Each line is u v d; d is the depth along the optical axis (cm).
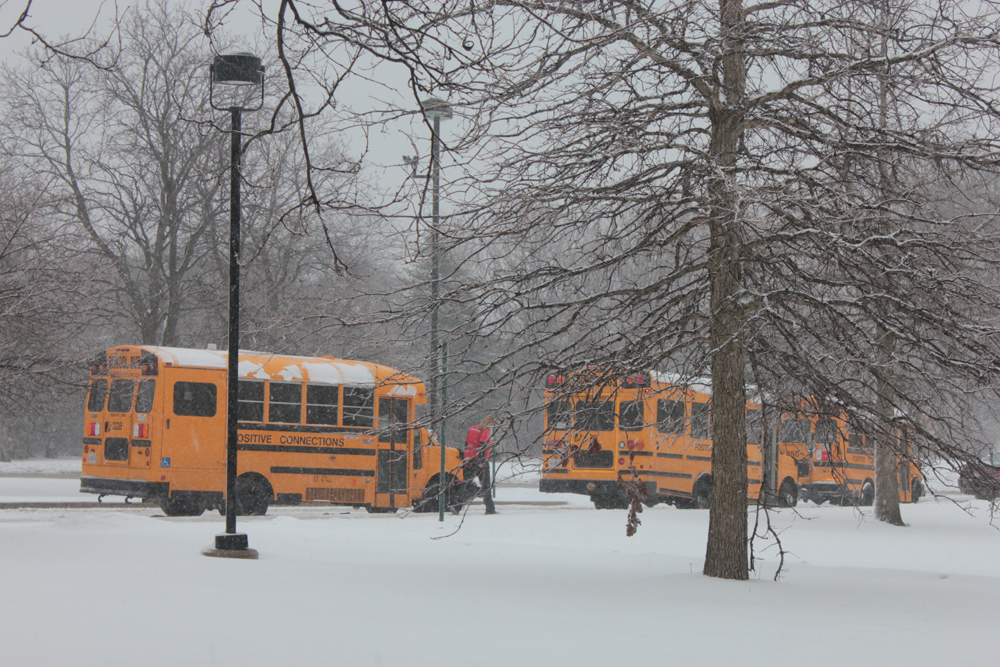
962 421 1123
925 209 1083
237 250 1335
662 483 2648
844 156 1065
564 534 1811
